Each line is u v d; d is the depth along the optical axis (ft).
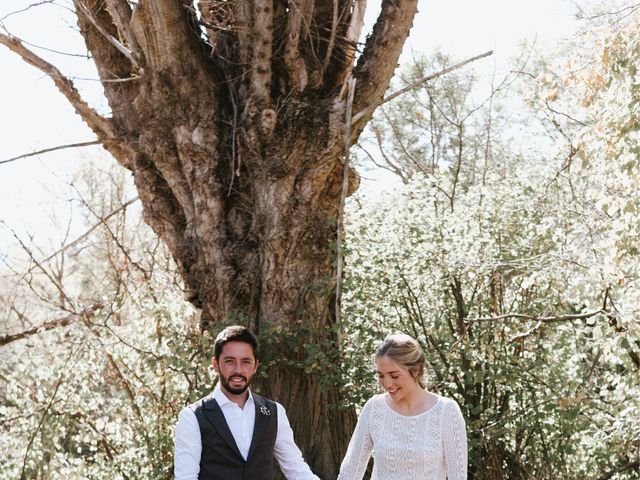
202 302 31.40
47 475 32.53
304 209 30.48
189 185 31.50
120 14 31.48
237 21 31.53
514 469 32.24
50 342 34.78
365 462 14.94
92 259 55.01
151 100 31.58
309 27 31.27
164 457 31.78
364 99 31.04
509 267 32.24
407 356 14.44
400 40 31.07
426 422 14.32
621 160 23.73
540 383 31.24
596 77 24.34
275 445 14.92
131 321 34.94
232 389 14.21
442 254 31.78
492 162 54.34
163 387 32.37
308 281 30.32
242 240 31.04
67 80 33.06
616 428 29.73
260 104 30.86
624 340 26.25
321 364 28.58
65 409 33.17
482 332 32.63
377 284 32.37
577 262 27.12
